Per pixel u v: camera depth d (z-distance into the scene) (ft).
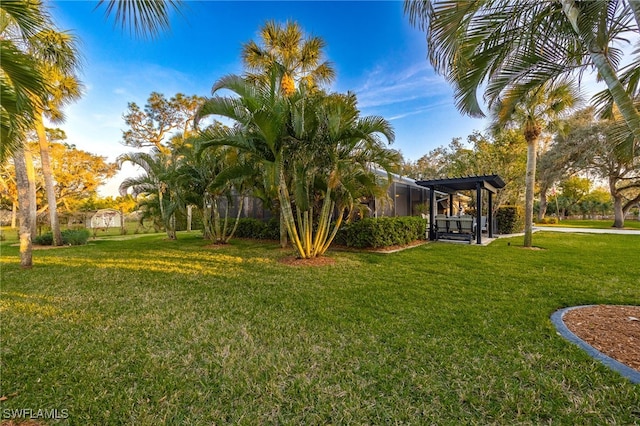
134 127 70.49
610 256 24.14
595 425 5.60
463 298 13.25
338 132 19.39
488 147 56.18
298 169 19.86
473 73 12.07
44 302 13.30
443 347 8.71
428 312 11.55
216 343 9.23
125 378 7.38
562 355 8.09
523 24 10.89
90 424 5.87
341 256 24.52
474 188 41.01
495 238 39.93
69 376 7.47
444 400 6.44
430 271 18.88
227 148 23.24
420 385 6.96
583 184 100.73
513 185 54.60
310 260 22.48
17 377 7.41
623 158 14.97
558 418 5.83
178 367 7.89
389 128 19.54
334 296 13.82
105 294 14.53
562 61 11.98
